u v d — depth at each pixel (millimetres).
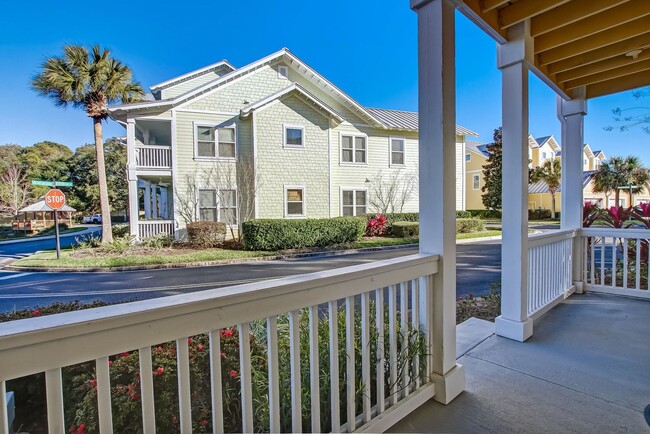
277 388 1249
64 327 797
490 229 16453
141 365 931
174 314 978
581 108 3936
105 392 881
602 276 4129
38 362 772
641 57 3039
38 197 23391
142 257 8648
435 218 1963
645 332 2893
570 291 4027
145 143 12453
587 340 2758
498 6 2295
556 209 24312
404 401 1798
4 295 5441
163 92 13391
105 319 854
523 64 2688
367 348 1595
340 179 13164
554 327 3051
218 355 1089
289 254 9289
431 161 1968
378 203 13859
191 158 11000
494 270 6461
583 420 1751
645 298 3803
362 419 1606
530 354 2529
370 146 13719
